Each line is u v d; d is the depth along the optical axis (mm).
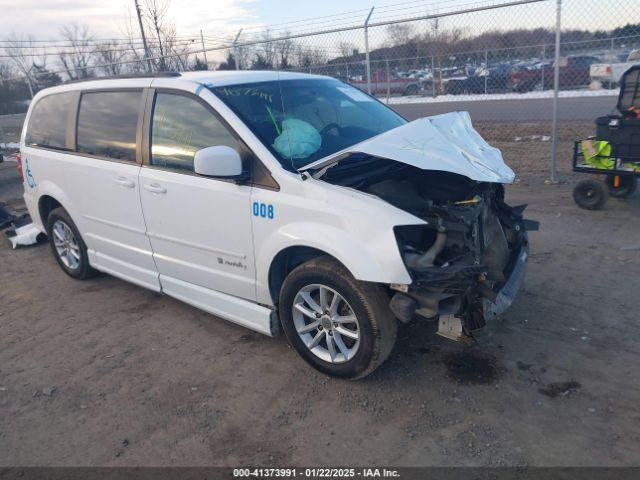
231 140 3613
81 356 4004
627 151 6070
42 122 5301
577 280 4703
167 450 2969
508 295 3541
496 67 14656
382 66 12297
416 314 3109
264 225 3443
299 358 3789
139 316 4578
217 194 3645
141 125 4195
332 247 3109
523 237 4023
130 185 4223
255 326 3768
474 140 3781
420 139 3297
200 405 3342
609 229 5887
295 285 3414
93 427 3197
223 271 3867
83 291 5180
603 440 2834
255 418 3191
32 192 5480
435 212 3209
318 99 4250
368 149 3139
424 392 3326
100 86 4645
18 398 3529
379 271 2973
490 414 3094
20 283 5492
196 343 4086
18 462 2943
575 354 3621
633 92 6219
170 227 4062
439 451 2838
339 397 3330
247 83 4020
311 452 2895
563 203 6969
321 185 3232
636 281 4598
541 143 11297
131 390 3539
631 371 3400
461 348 3771
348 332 3320
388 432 3004
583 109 15328
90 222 4844
